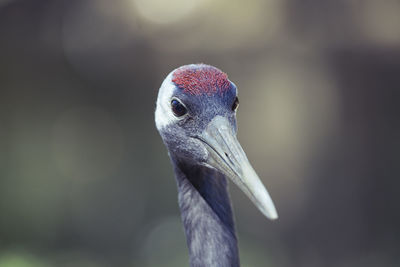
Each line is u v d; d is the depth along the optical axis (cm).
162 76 1502
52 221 1546
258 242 1425
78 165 1791
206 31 1398
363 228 1402
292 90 1421
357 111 1371
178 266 1352
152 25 1427
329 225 1416
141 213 1659
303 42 1336
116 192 1736
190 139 456
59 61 1507
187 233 482
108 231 1596
